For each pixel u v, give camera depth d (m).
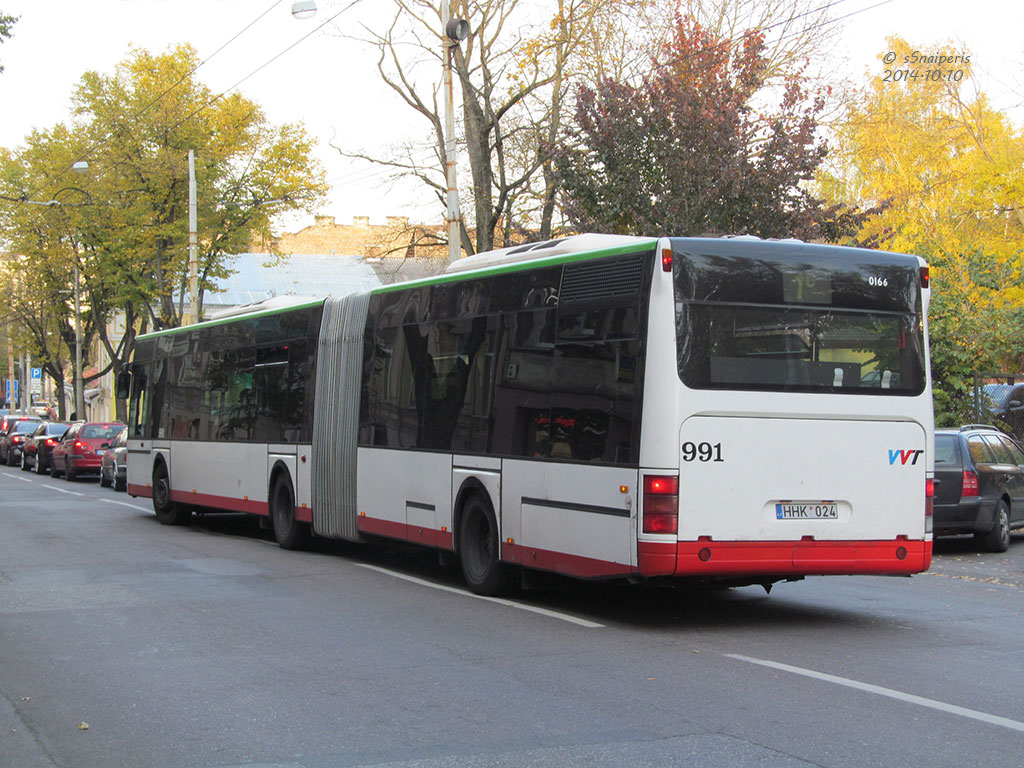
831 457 9.62
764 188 20.84
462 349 12.15
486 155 28.64
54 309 60.00
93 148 43.28
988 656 8.42
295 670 7.99
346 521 14.61
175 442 20.45
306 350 15.98
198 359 19.83
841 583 12.93
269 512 16.83
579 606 11.01
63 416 66.69
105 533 18.73
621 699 7.00
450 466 12.18
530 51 27.47
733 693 7.14
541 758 5.73
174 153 41.38
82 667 8.23
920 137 35.44
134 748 6.12
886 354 9.91
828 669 7.91
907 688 7.29
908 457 9.90
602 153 21.64
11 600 11.34
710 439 9.27
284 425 16.44
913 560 9.85
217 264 44.81
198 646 8.92
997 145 35.16
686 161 20.70
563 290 10.48
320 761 5.77
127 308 50.59
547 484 10.45
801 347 9.61
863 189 35.84
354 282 65.12
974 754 5.74
